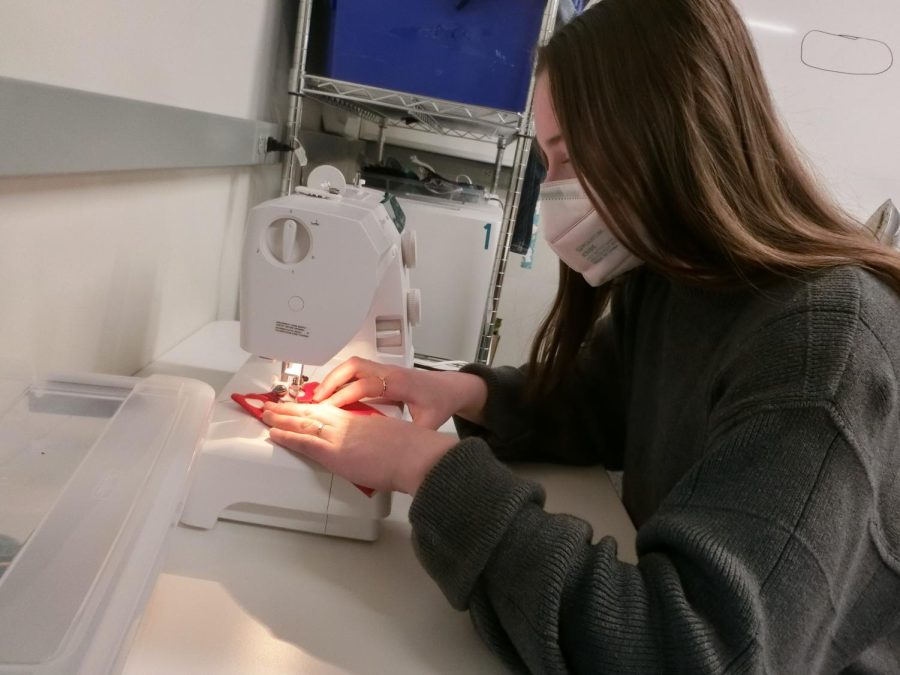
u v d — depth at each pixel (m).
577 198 0.74
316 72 1.43
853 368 0.51
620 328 1.00
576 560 0.52
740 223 0.63
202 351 1.13
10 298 0.66
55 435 0.59
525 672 0.54
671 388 0.75
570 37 0.67
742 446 0.52
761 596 0.48
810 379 0.52
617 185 0.63
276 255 0.72
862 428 0.51
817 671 0.57
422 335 1.62
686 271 0.65
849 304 0.54
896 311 0.57
